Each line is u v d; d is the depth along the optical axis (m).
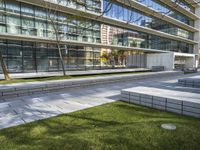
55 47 22.52
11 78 13.53
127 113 5.52
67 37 21.25
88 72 20.72
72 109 5.98
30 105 6.48
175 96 6.04
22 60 19.78
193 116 5.21
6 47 18.48
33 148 3.36
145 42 31.89
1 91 7.42
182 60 41.66
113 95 8.39
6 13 16.53
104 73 21.56
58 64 22.84
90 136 3.84
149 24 29.88
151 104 6.23
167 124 4.47
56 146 3.43
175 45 39.91
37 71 20.84
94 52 27.55
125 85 11.64
